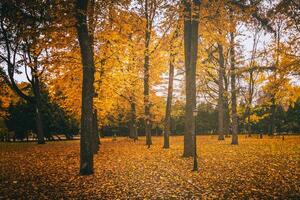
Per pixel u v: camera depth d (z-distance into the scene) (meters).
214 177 12.84
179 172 14.44
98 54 22.83
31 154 23.45
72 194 10.43
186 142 20.14
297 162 15.64
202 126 62.00
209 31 22.91
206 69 38.75
